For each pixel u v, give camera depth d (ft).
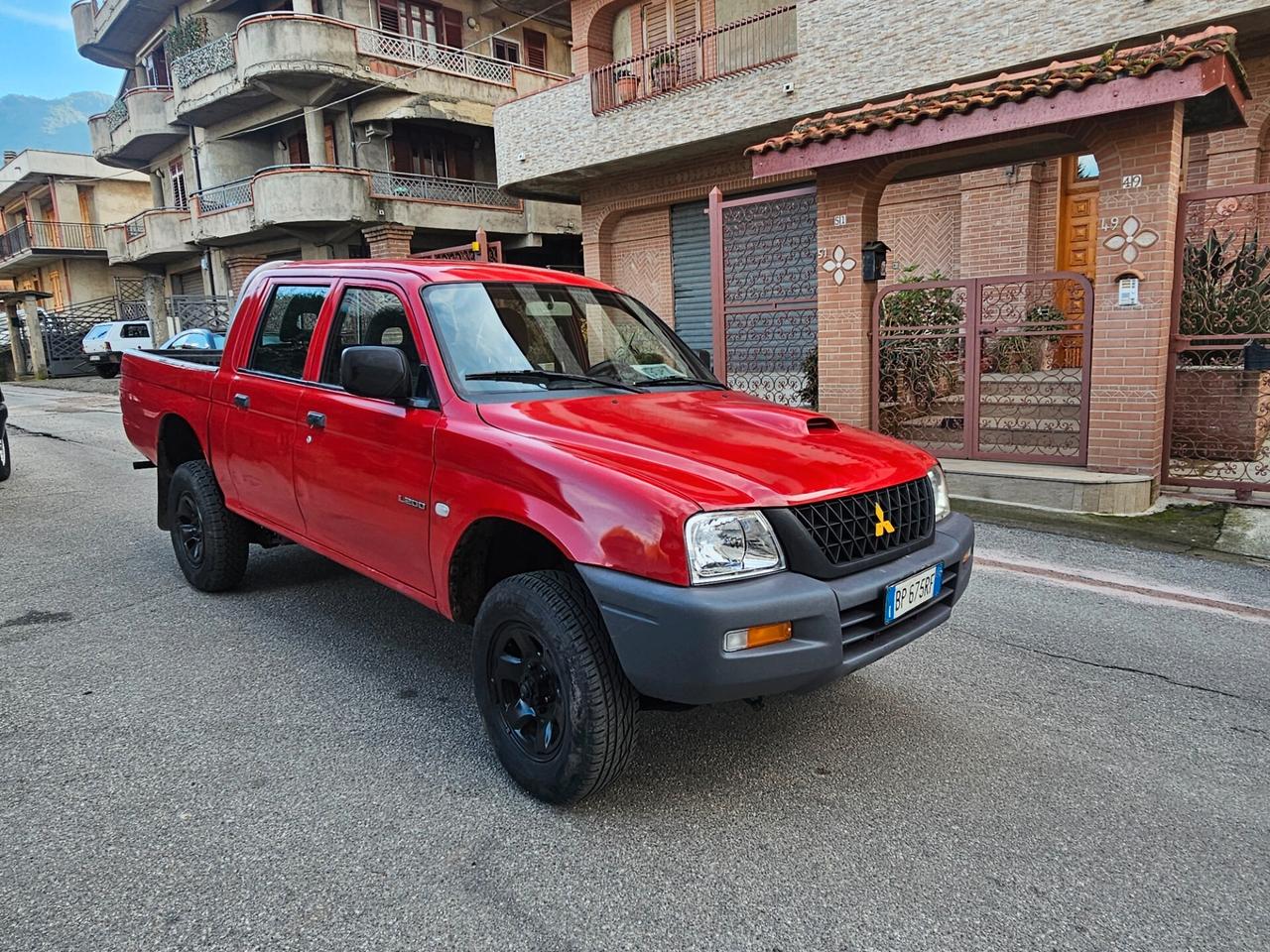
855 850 8.76
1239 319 23.53
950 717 11.73
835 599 8.70
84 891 8.04
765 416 11.64
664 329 14.92
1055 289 38.65
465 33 83.82
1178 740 11.07
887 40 37.17
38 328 103.14
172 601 16.47
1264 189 21.26
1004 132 22.67
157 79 95.45
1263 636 14.51
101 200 123.44
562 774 9.16
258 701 12.16
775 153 27.12
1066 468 23.73
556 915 7.77
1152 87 20.10
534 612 9.27
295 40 68.95
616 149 48.60
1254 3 27.78
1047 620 15.35
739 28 47.19
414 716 11.73
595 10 53.72
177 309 88.33
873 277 27.09
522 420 10.33
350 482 12.17
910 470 10.50
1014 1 33.32
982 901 7.97
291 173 68.85
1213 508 22.03
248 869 8.39
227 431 15.11
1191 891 8.13
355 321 12.91
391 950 7.32
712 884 8.22
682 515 8.29
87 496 26.94
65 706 11.96
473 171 86.07
